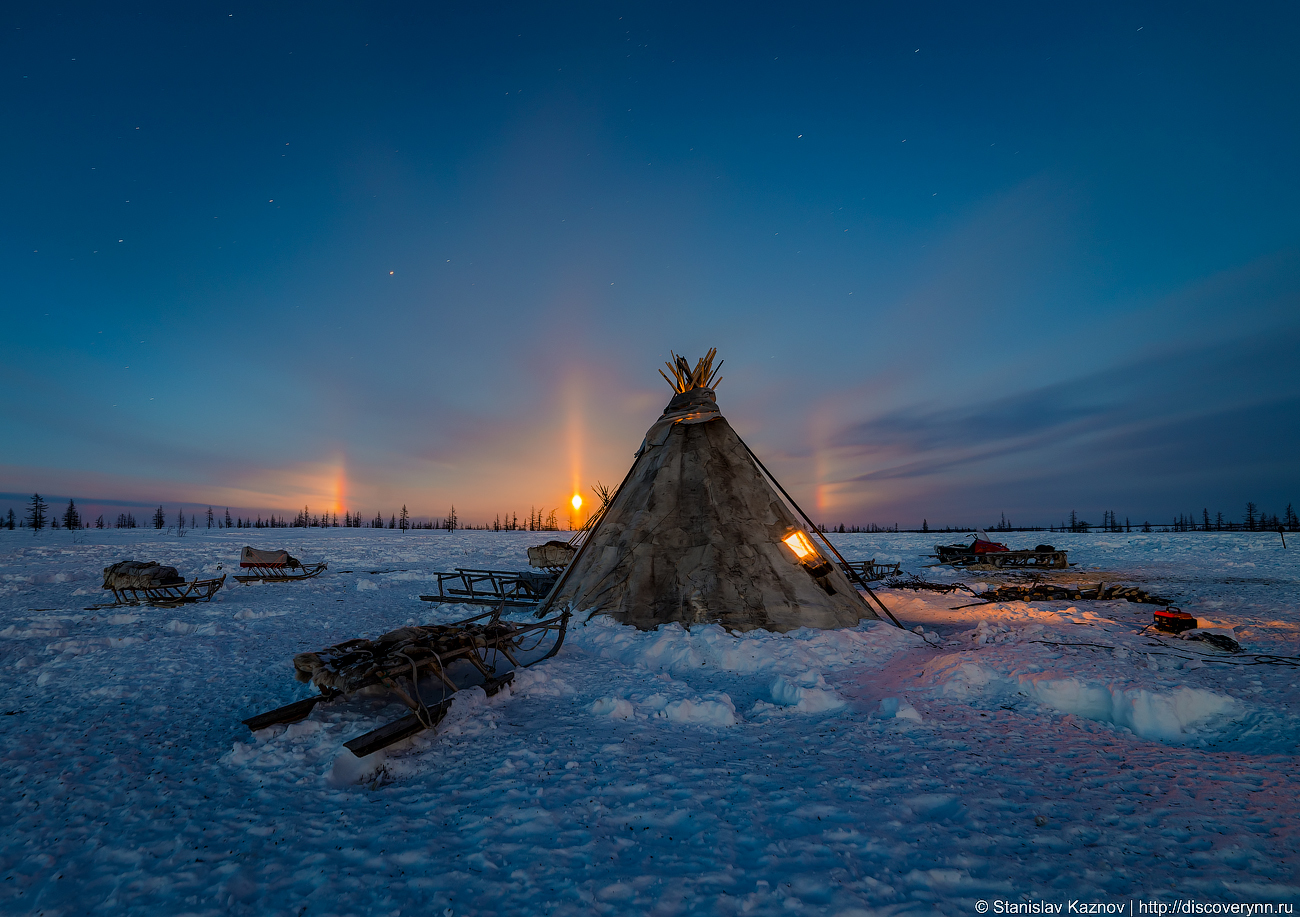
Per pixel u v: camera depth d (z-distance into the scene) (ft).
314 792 12.69
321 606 41.57
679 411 35.76
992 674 20.11
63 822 11.46
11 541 105.91
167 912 8.66
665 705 18.12
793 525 31.65
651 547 30.89
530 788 12.53
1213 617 35.06
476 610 39.68
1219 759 14.01
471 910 8.57
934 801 11.78
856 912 8.28
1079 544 109.19
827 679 21.84
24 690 21.03
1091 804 11.64
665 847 10.25
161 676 22.74
